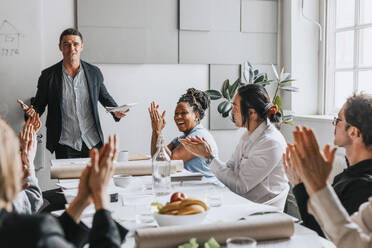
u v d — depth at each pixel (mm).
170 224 1449
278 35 4363
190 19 4145
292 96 4203
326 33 4141
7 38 3711
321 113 4199
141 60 4055
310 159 1191
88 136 3604
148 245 1257
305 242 1370
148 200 1916
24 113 3740
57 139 3531
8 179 896
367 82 3723
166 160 1995
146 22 4047
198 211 1467
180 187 2180
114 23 3971
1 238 850
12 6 3709
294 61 4199
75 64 3523
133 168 2457
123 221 1591
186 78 4207
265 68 4367
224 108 3895
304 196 1633
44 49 3840
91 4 3910
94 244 1075
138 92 4094
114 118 3674
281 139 2293
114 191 2086
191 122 2938
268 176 2266
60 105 3514
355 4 3805
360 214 1288
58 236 872
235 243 1155
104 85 3766
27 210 1726
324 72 4168
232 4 4250
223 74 4273
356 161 1592
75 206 1214
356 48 3812
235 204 1826
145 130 4133
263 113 2305
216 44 4234
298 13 4184
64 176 2383
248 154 2316
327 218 1176
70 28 3686
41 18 3781
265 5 4336
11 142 918
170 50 4121
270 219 1399
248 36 4316
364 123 1522
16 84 3750
